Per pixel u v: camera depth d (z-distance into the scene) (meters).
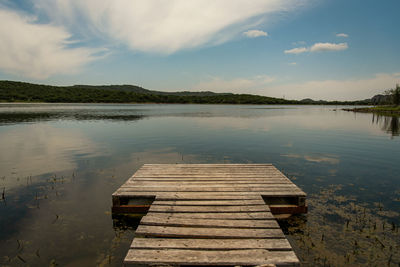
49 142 17.59
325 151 14.86
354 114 58.06
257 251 4.28
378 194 7.97
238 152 14.57
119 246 5.22
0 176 9.83
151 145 16.67
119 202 6.65
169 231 4.84
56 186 8.74
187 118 40.38
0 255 4.85
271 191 6.81
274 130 25.25
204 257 4.11
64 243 5.30
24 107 72.06
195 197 6.42
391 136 21.20
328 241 5.38
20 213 6.64
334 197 7.74
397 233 5.64
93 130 24.17
